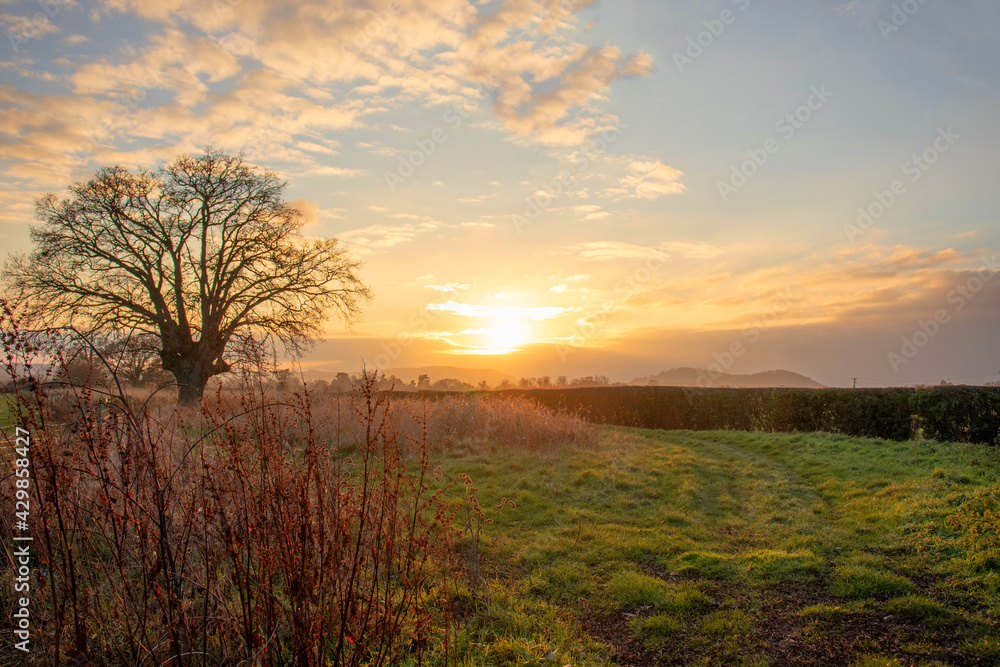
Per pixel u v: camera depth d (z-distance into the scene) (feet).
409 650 12.36
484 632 13.97
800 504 26.73
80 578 11.80
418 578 13.56
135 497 11.54
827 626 14.80
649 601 16.31
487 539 20.43
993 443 37.37
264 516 10.50
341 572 11.14
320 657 9.99
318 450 11.30
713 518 24.91
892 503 24.68
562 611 15.65
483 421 41.29
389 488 12.61
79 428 10.80
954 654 13.15
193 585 11.55
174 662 10.12
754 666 13.10
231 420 11.27
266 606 10.50
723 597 16.66
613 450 39.27
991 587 16.02
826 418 48.60
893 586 16.72
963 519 20.63
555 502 26.11
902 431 43.39
